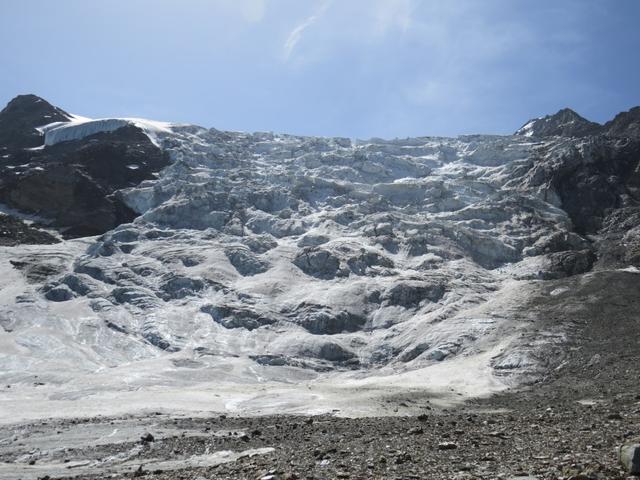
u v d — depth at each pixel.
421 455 22.72
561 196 194.75
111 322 117.56
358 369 105.12
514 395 69.25
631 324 86.38
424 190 199.75
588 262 153.38
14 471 35.97
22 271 145.25
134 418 58.22
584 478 16.16
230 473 23.70
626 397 48.38
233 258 150.38
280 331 117.81
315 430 40.84
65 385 84.38
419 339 107.12
